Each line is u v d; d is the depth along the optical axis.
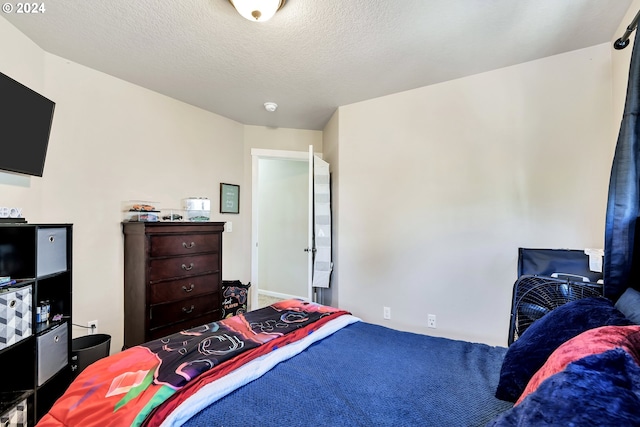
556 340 0.94
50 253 1.70
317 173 3.27
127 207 2.59
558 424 0.49
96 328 2.37
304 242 4.57
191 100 3.00
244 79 2.56
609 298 1.26
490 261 2.43
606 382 0.54
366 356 1.32
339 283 3.10
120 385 0.99
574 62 2.15
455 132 2.57
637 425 0.45
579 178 2.15
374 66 2.34
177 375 1.02
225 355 1.19
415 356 1.33
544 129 2.26
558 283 1.62
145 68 2.37
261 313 1.78
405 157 2.79
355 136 3.04
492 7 1.69
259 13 1.61
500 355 1.35
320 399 0.99
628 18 1.74
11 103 1.66
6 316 1.40
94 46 2.06
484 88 2.45
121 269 2.54
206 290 2.72
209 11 1.71
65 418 0.89
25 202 1.94
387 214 2.86
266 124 3.74
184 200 3.05
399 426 0.86
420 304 2.70
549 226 2.24
